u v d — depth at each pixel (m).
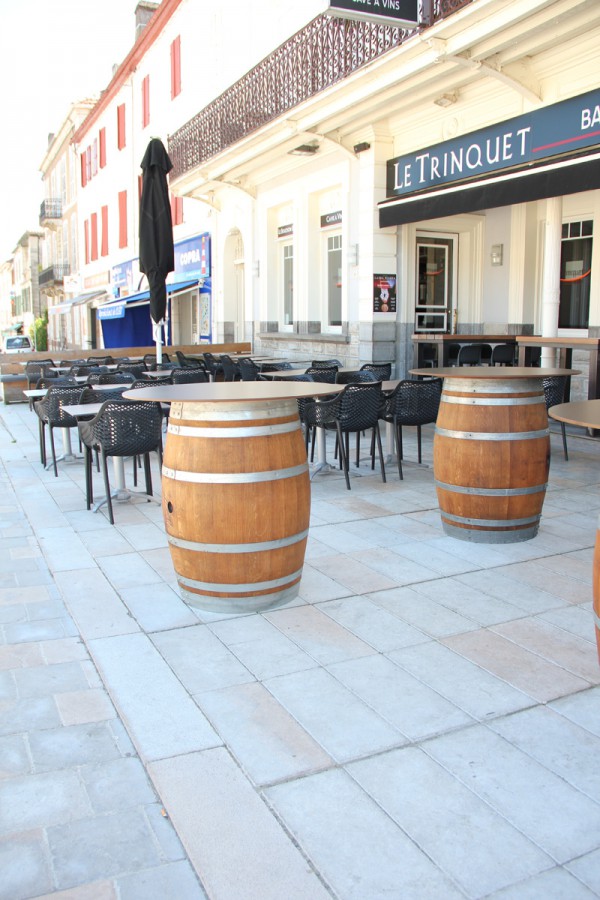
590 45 7.79
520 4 6.94
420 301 12.14
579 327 10.55
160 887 2.19
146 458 6.67
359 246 11.88
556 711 3.04
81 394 7.59
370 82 9.38
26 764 2.79
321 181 12.96
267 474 3.85
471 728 2.92
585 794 2.52
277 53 11.75
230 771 2.67
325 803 2.49
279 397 3.68
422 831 2.35
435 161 10.27
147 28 21.00
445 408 5.20
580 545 5.12
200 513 3.87
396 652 3.57
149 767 2.70
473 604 4.13
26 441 10.43
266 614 4.04
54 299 46.47
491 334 11.57
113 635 3.82
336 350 12.90
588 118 7.87
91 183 31.31
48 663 3.60
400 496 6.59
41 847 2.36
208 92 17.53
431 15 7.66
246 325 16.70
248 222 16.08
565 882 2.14
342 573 4.65
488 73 8.30
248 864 2.23
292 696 3.18
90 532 5.71
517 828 2.36
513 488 5.01
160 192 10.69
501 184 8.78
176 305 22.19
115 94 26.31
